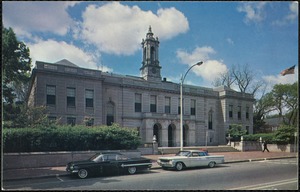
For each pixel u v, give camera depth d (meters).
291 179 12.66
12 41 18.61
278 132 36.44
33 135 18.69
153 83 42.09
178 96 44.75
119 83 38.59
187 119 43.91
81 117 33.69
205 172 15.41
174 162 16.28
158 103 42.41
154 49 44.81
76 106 33.50
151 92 41.84
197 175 14.12
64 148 19.75
